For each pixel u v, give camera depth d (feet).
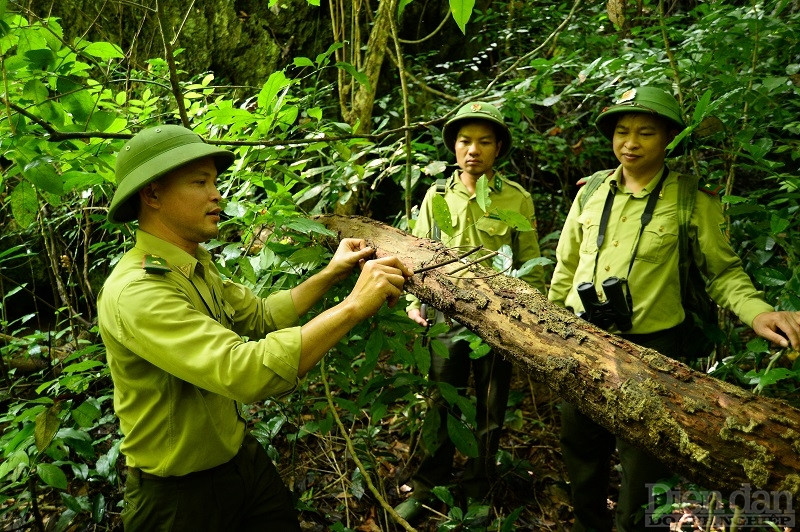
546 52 13.42
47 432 5.67
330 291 6.31
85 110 5.24
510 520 6.31
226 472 4.99
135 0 12.63
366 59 10.57
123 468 7.95
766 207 6.62
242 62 14.15
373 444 8.91
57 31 5.40
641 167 6.55
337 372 7.23
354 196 11.13
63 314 11.38
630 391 4.11
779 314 5.33
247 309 5.60
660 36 8.50
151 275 4.45
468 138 8.01
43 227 9.33
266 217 6.16
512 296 5.11
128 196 4.45
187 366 4.14
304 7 14.47
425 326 6.98
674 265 6.30
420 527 7.59
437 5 16.01
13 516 7.52
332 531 6.67
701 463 3.80
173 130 4.64
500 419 7.97
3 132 5.15
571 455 7.02
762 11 7.05
